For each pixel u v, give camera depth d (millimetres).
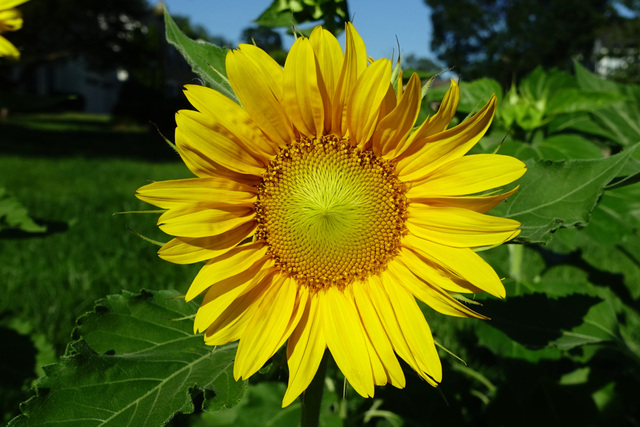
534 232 229
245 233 247
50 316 558
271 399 392
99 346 251
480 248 222
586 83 382
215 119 225
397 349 229
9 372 415
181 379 230
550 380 375
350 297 244
